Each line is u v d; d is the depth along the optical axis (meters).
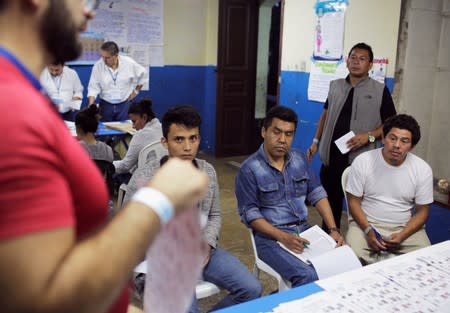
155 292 0.69
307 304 1.29
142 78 5.27
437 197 3.28
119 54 5.44
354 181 2.45
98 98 5.36
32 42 0.54
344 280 1.44
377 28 3.58
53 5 0.53
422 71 3.46
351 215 2.50
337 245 2.16
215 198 2.21
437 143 3.53
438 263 1.57
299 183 2.34
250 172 2.25
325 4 4.03
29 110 0.49
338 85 3.32
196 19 6.12
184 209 0.58
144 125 3.49
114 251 0.50
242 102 6.21
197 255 0.63
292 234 2.18
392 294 1.35
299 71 4.45
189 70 6.21
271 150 2.25
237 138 6.30
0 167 0.45
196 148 2.13
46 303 0.46
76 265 0.48
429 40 3.42
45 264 0.46
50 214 0.48
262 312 1.26
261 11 6.10
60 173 0.52
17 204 0.46
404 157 2.39
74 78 4.84
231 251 3.31
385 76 3.57
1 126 0.47
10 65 0.52
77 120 3.13
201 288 2.00
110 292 0.50
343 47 3.90
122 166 3.37
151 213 0.54
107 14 5.45
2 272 0.45
